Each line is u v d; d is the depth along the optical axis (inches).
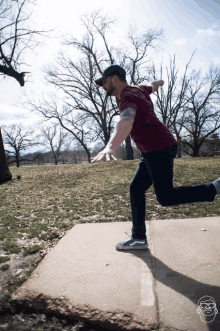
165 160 73.2
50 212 185.0
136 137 74.4
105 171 433.7
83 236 108.1
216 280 66.6
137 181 87.1
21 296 67.4
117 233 109.1
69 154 1993.1
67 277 74.5
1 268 91.6
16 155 1758.1
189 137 1325.0
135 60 1099.3
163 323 54.0
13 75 407.8
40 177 400.2
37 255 102.8
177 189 73.2
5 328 59.6
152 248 89.8
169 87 1127.0
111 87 77.2
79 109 1175.6
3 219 166.6
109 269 77.5
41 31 431.2
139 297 62.8
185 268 74.1
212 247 85.9
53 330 57.9
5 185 336.2
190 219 118.6
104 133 1177.4
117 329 55.4
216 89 1151.6
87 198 230.5
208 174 331.9
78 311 60.4
